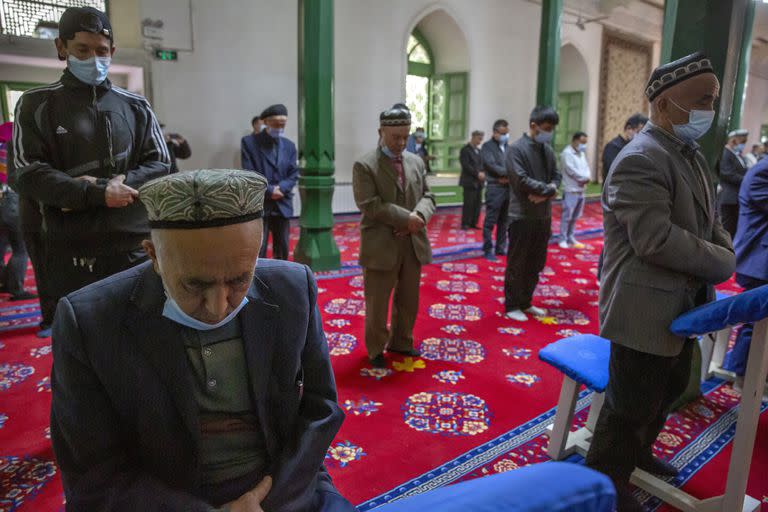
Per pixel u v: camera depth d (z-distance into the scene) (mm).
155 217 771
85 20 1951
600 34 14539
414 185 3129
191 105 8648
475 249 7188
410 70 12477
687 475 2227
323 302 4629
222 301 822
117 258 2107
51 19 7527
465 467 2268
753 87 18609
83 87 2057
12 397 2840
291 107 9688
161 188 746
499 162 6430
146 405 926
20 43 7180
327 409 1079
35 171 1970
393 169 3070
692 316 1626
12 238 4582
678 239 1621
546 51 8414
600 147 15406
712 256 1653
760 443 2480
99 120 2078
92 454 929
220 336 979
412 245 3197
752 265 2971
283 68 9508
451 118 12555
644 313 1719
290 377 1048
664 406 2066
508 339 3811
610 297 1826
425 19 11992
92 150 2072
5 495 2051
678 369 1987
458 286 5266
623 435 1843
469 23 11750
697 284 1782
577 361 2215
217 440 1017
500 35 12398
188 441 962
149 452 967
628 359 1786
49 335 3732
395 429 2568
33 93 2010
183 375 936
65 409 913
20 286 4688
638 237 1652
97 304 920
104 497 903
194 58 8562
